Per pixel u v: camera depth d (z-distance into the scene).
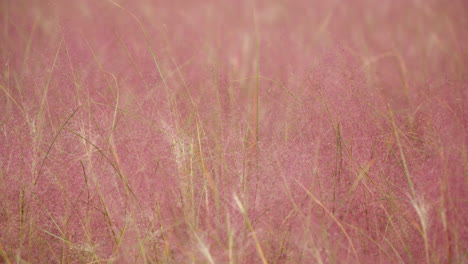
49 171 1.12
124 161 1.14
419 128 1.22
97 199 1.11
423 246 1.06
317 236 1.05
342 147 1.16
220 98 1.24
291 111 1.21
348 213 1.10
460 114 1.20
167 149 1.15
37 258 1.08
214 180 1.12
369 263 1.06
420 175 1.12
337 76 1.24
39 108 1.20
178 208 1.10
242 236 1.06
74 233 1.09
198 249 1.03
